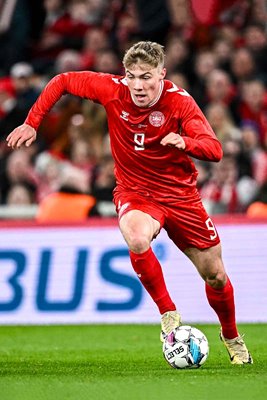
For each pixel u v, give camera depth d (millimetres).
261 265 38875
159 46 22625
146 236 22641
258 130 48844
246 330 35188
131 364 24922
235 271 38938
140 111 23078
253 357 26281
